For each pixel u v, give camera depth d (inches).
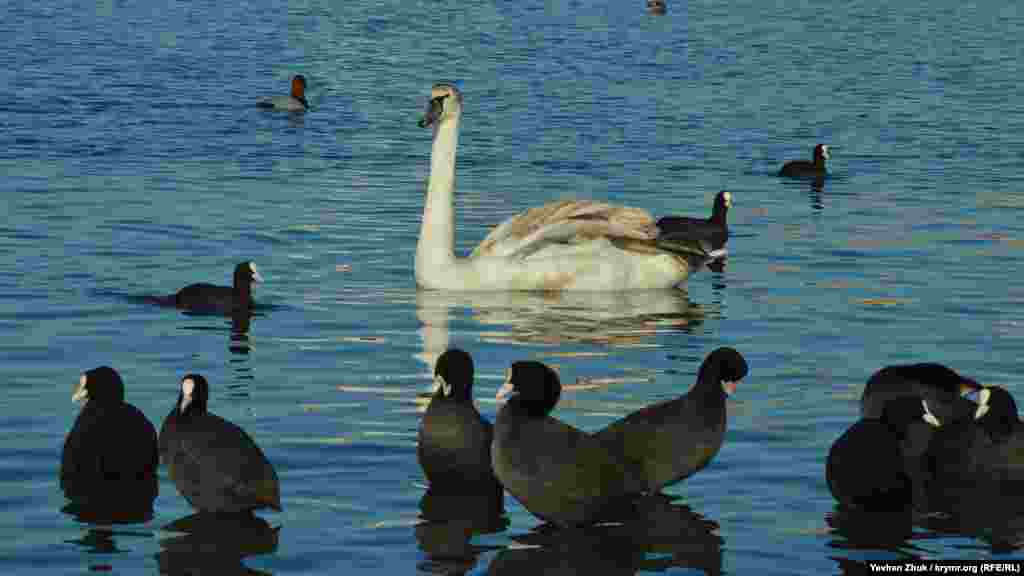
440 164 938.1
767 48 2689.5
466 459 560.4
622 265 934.4
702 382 553.3
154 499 542.0
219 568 471.2
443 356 566.6
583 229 952.3
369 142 1583.4
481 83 2102.6
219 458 520.7
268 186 1278.3
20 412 631.2
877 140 1646.2
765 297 907.4
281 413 638.5
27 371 697.6
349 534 505.7
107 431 561.0
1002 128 1744.6
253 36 2758.4
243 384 684.1
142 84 2020.2
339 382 692.7
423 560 482.9
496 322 836.6
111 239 1029.2
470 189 1294.3
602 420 631.2
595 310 874.8
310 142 1569.9
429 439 561.9
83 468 556.4
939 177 1397.6
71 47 2468.0
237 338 776.3
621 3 3713.1
